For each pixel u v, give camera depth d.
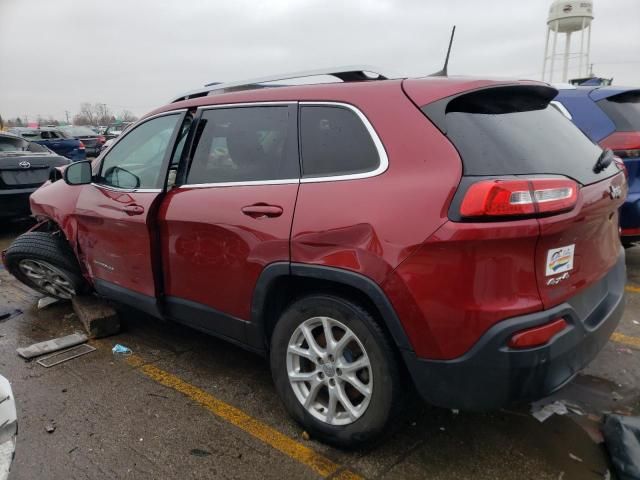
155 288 3.41
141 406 3.10
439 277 2.12
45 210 4.42
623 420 2.60
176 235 3.20
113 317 4.10
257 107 2.95
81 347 3.92
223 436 2.80
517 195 2.03
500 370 2.11
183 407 3.08
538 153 2.31
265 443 2.73
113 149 3.91
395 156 2.33
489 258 2.07
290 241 2.55
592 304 2.51
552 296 2.18
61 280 4.45
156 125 3.55
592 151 2.75
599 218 2.45
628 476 2.35
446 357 2.18
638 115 4.98
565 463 2.53
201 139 3.20
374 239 2.26
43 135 18.20
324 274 2.43
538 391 2.17
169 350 3.87
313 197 2.52
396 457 2.60
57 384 3.37
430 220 2.13
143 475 2.51
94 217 3.80
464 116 2.30
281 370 2.77
